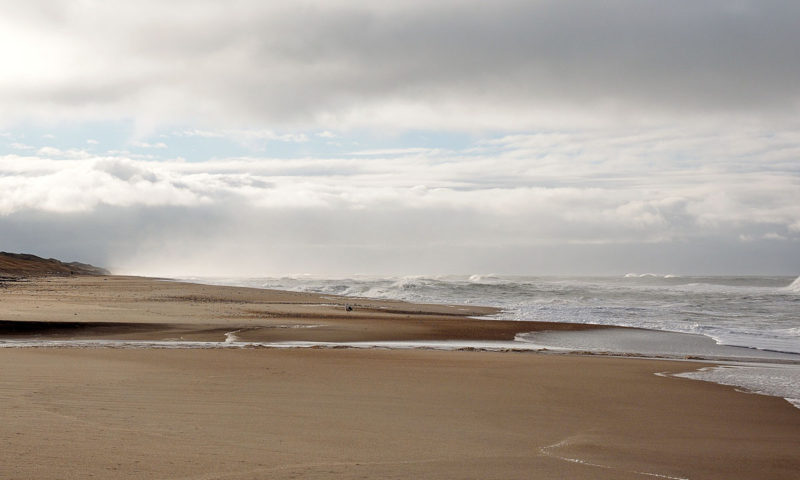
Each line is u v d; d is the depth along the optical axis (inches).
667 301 1822.1
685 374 609.0
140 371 506.9
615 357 756.0
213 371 524.4
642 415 413.7
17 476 215.3
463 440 319.6
